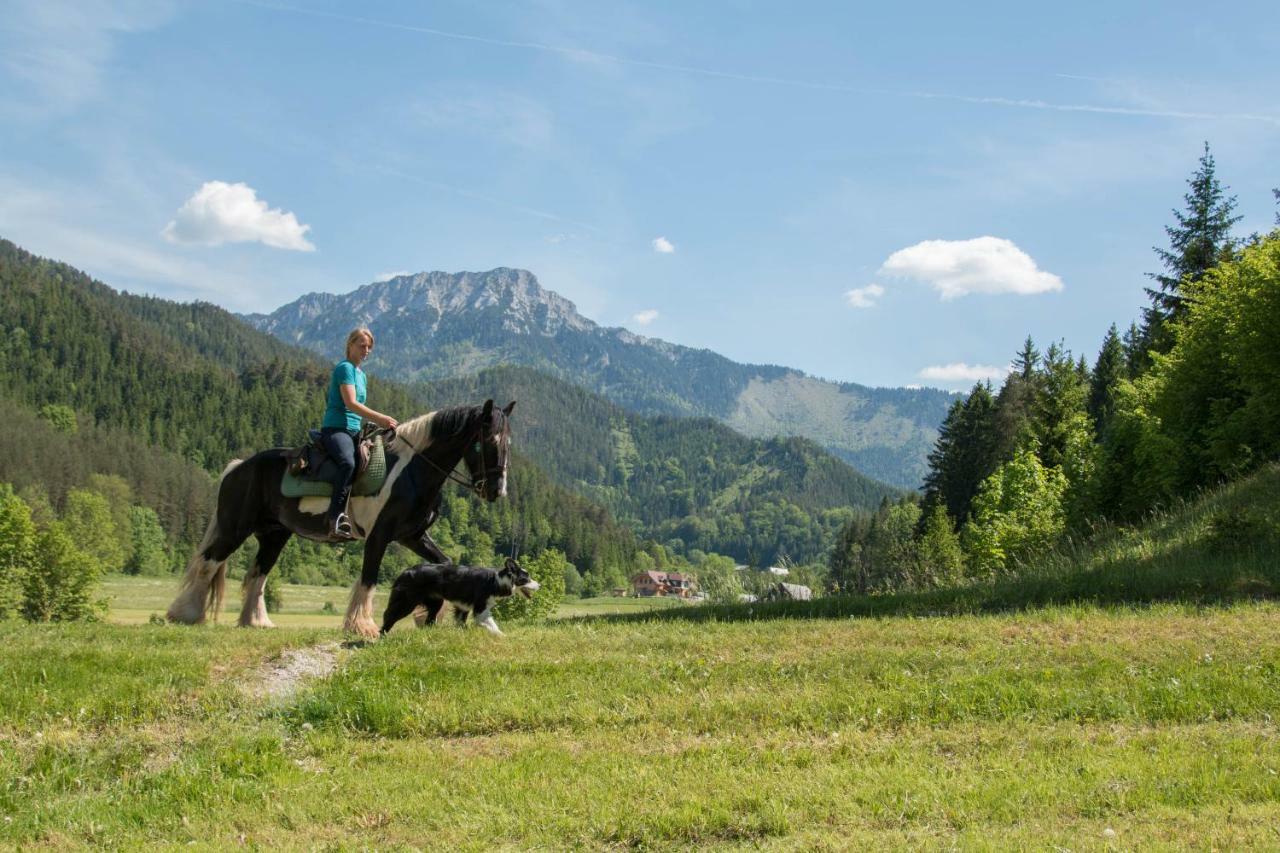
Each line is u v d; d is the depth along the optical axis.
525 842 6.60
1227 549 17.08
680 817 6.79
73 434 153.38
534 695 9.55
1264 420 27.09
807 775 7.59
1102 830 6.32
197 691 9.48
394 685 9.63
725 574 23.50
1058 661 10.33
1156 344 54.00
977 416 75.38
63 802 7.58
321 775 8.01
